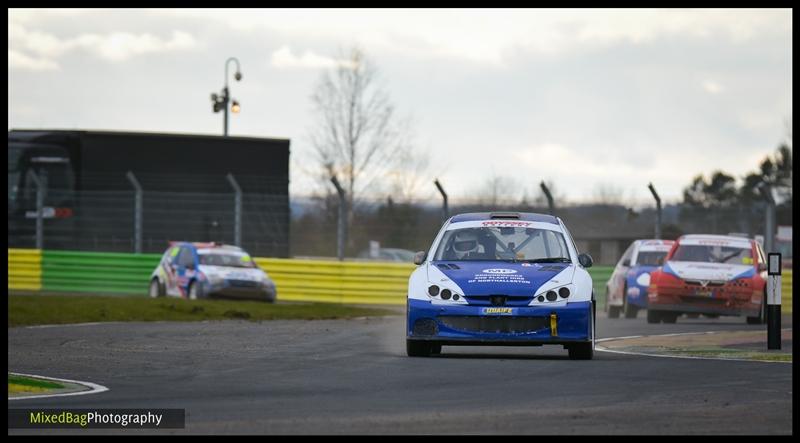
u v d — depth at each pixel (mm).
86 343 55719
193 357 48250
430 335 46656
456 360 46469
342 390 36125
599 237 114875
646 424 28688
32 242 107000
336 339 59344
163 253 104125
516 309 45969
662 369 42844
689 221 105875
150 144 103875
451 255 49562
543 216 52094
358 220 106875
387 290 101125
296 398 34125
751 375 40844
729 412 31000
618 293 91750
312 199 105750
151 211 103938
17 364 44969
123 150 104125
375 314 86812
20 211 106375
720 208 105062
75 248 105812
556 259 49031
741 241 83250
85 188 104625
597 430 27656
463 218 51719
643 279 88188
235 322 74750
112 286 105188
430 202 101375
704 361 46594
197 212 103688
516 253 49312
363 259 107312
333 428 27984
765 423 28953
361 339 59469
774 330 54438
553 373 41250
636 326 77000
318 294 102125
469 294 46375
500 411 31141
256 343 56250
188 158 103688
